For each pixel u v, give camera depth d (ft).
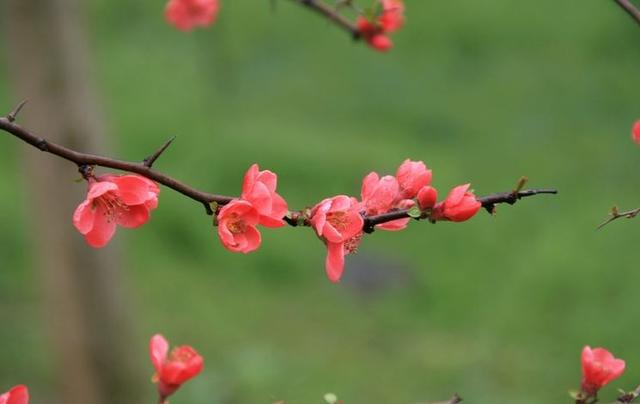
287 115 41.96
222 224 9.60
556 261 34.30
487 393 29.68
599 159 39.86
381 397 29.63
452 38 47.09
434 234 36.40
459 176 38.17
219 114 41.32
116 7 48.34
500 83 44.60
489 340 32.09
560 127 41.73
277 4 47.62
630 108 42.70
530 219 36.99
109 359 25.86
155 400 29.40
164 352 11.09
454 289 34.06
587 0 49.01
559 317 32.78
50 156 24.16
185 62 44.52
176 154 38.09
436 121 42.24
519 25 47.78
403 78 44.73
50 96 23.41
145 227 35.60
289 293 34.37
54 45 23.26
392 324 32.94
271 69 44.88
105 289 25.57
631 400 12.35
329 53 46.09
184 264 35.04
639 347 31.24
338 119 42.04
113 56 44.75
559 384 30.12
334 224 10.15
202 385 29.25
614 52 46.60
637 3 28.66
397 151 39.45
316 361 30.86
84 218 9.63
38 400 29.17
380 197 10.64
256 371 29.66
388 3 17.28
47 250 25.13
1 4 26.25
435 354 31.55
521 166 39.22
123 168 9.82
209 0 19.99
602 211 36.70
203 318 32.63
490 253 35.50
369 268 35.01
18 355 30.91
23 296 33.63
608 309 32.73
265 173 10.02
